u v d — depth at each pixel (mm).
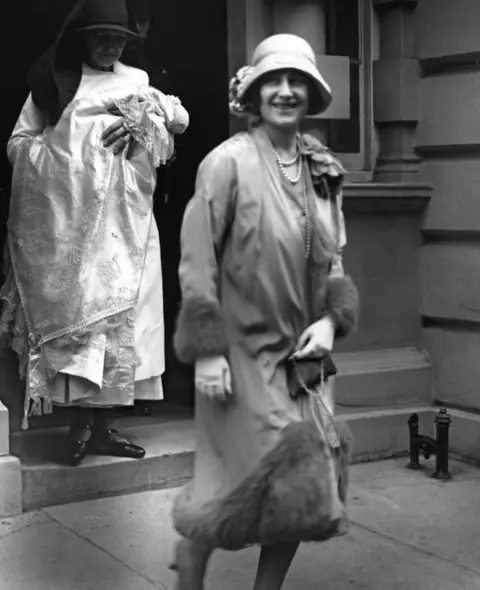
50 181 5238
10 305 5414
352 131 6516
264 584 3598
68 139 5250
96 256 5184
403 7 6395
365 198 6211
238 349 3506
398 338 6465
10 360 6035
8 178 7070
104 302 5160
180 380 6805
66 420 6273
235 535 3445
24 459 5398
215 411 3541
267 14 6098
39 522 4996
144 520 5020
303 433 3420
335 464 3551
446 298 6375
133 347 5266
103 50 5402
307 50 3570
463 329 6363
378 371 6293
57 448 5609
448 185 6320
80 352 5125
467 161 6223
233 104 3650
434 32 6309
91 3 5367
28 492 5184
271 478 3396
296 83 3533
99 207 5195
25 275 5273
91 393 5180
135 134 5258
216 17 6285
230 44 6160
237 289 3508
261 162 3516
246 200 3461
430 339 6496
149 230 5367
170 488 5535
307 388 3510
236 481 3471
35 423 6211
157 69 6668
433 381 6477
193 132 6613
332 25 6371
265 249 3467
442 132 6305
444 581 4328
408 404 6398
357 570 4430
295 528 3398
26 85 7109
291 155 3605
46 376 5203
